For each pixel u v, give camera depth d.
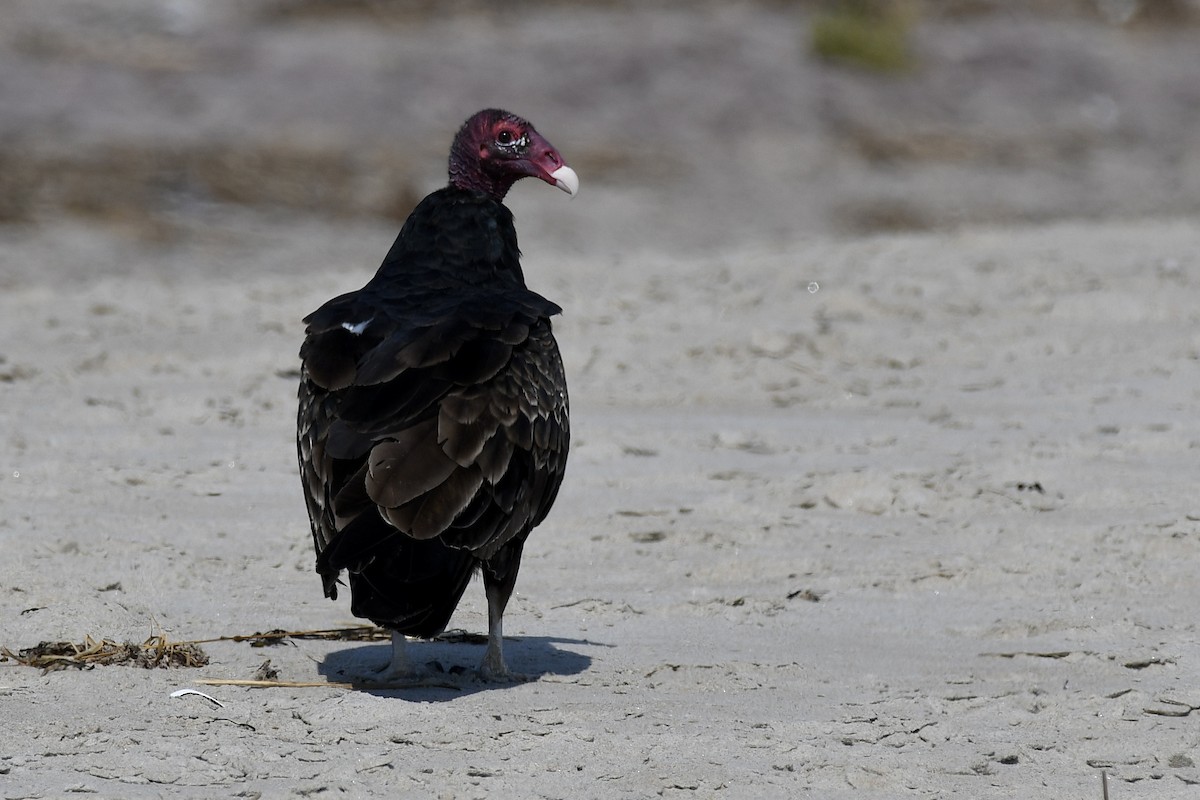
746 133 38.09
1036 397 14.54
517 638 9.15
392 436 7.47
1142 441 12.89
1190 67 46.88
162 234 28.11
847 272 19.78
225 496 11.74
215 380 15.48
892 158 37.25
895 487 11.77
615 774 7.04
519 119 9.38
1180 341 16.23
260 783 6.89
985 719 7.80
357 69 40.34
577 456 12.88
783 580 10.13
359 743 7.36
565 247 28.88
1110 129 41.34
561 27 44.84
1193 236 22.56
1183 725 7.71
